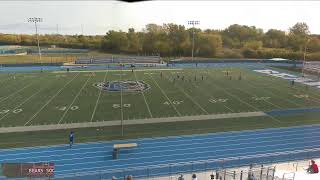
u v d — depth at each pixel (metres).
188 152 23.70
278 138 26.44
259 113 33.09
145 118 31.22
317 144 25.41
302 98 39.56
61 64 67.19
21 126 28.67
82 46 110.44
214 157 22.88
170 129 28.25
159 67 65.44
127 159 22.59
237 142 25.52
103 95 40.12
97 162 22.19
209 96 40.03
